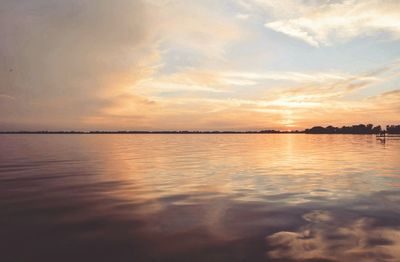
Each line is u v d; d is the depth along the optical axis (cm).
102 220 967
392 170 2030
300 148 5012
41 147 5141
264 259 679
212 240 791
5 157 3142
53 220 968
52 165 2402
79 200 1224
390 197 1231
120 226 908
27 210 1080
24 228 894
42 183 1600
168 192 1370
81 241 793
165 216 1004
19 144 6288
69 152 3928
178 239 802
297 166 2312
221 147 5412
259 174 1898
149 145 6209
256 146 5819
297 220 942
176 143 7506
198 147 5391
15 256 708
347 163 2503
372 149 4462
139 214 1029
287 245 751
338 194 1298
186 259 686
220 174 1909
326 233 827
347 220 935
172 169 2156
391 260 665
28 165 2395
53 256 707
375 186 1469
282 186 1495
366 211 1030
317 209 1063
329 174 1875
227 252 718
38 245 769
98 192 1373
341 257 682
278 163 2541
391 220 930
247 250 726
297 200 1200
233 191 1384
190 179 1720
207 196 1287
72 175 1878
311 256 689
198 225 911
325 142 7888
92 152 3950
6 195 1316
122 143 7275
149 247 751
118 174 1919
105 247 755
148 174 1916
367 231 838
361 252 705
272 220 948
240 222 933
